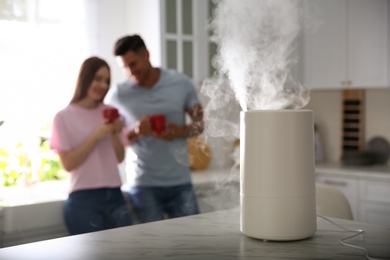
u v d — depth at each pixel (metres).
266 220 1.09
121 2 3.21
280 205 1.08
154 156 2.38
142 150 2.39
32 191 2.66
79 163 2.16
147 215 2.38
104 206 2.22
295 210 1.09
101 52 3.16
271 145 1.08
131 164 2.46
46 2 2.90
